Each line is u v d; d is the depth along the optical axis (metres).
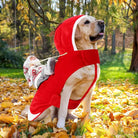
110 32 7.87
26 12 6.62
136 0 8.82
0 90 5.53
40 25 6.69
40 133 2.37
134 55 10.55
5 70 11.84
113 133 2.32
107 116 3.17
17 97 4.68
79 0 5.83
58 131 2.27
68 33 2.32
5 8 8.17
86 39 2.36
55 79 2.43
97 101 4.07
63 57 2.42
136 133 2.35
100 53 18.92
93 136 2.36
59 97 2.44
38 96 2.62
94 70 2.38
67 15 6.08
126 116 3.03
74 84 2.38
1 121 2.84
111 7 6.78
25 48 15.57
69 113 2.83
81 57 2.30
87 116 2.63
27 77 2.83
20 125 2.55
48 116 2.68
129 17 8.91
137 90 5.25
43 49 11.11
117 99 4.36
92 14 5.95
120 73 9.82
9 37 14.79
